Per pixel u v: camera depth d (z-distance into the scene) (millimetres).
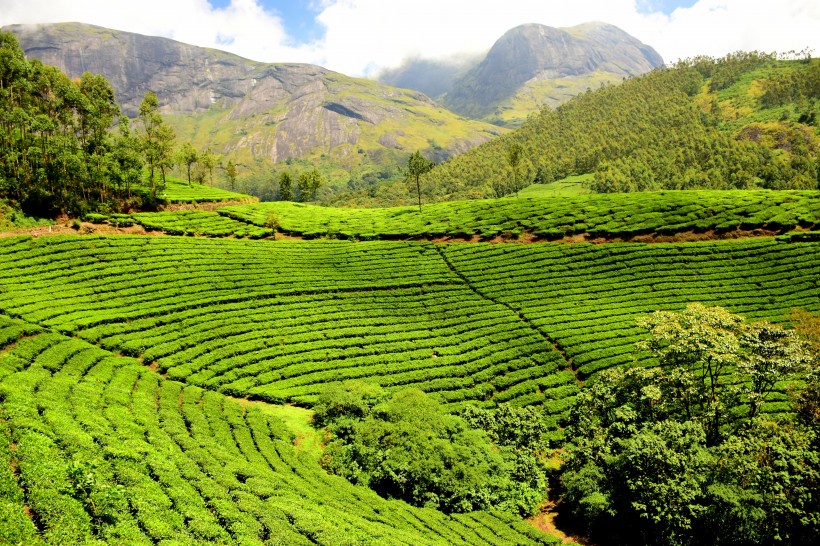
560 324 56406
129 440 26672
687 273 67375
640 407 36406
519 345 52531
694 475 28875
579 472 32406
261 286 61062
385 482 33000
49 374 36531
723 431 37469
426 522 28281
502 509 32250
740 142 192250
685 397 35875
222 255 69250
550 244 77688
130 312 50781
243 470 28031
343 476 33656
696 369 44719
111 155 84125
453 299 62531
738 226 79125
